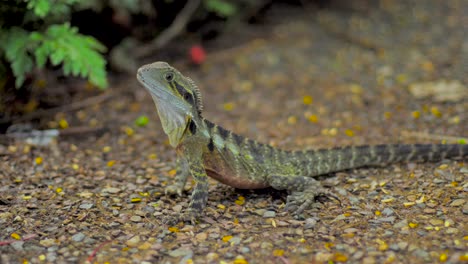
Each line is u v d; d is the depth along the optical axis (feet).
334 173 22.07
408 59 36.50
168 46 37.14
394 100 30.78
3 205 19.51
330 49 38.32
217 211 19.13
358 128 27.43
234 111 30.53
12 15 24.81
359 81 33.78
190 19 37.70
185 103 18.56
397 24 42.52
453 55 36.58
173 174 22.76
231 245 16.78
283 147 25.57
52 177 22.16
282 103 31.32
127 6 30.50
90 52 25.17
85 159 24.29
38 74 29.63
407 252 15.87
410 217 18.02
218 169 19.66
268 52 37.76
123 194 20.59
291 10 44.19
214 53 37.58
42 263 15.96
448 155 22.21
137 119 28.27
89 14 31.37
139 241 17.17
